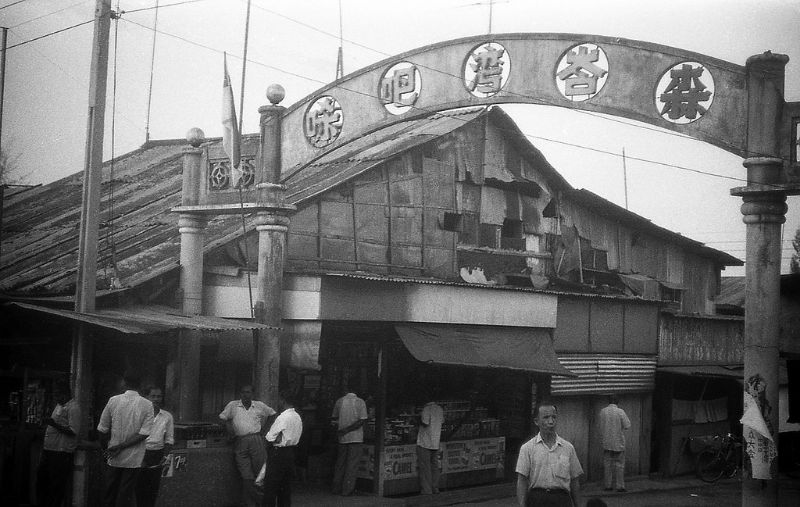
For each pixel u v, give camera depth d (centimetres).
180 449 1282
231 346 1534
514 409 1897
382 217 1856
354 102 1520
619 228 2500
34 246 1894
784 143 1301
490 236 2117
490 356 1723
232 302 1542
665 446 2228
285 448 1274
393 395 1739
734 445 2222
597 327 2078
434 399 1698
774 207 1312
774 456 1294
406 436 1633
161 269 1516
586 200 2353
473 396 1806
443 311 1684
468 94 1448
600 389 2067
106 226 1925
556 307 1948
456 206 2031
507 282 2144
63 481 1222
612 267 2469
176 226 1809
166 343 1507
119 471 1140
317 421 1678
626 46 1373
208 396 1534
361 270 1797
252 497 1325
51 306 1455
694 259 2750
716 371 2306
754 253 1321
